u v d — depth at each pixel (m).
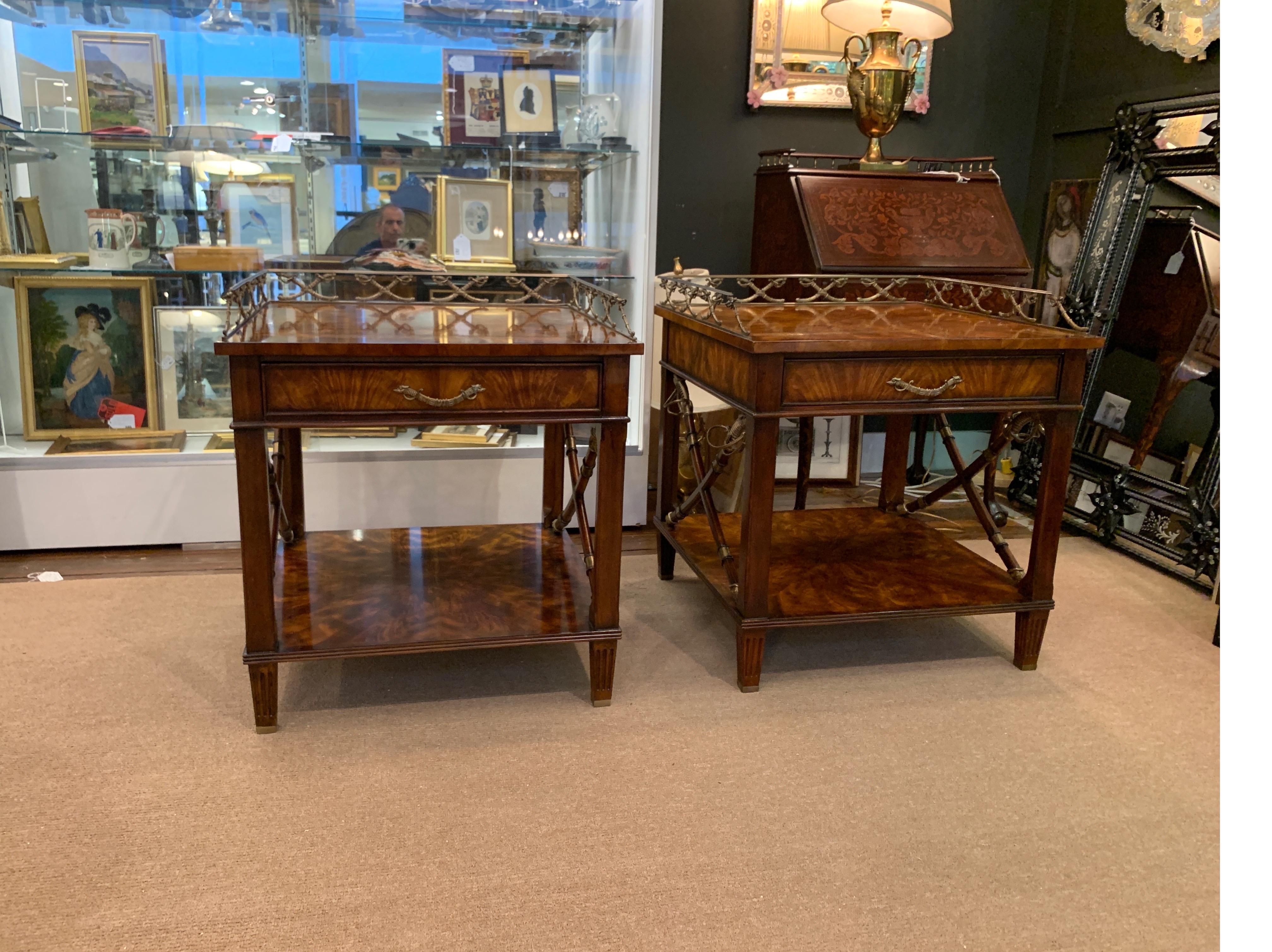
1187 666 2.28
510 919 1.40
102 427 2.84
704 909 1.43
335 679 2.12
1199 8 2.94
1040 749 1.90
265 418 1.74
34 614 2.40
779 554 2.46
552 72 2.88
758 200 3.21
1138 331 3.10
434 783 1.73
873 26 3.06
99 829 1.58
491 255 2.94
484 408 1.82
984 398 2.03
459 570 2.28
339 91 2.78
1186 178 2.95
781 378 1.92
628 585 2.72
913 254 2.87
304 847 1.54
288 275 2.29
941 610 2.14
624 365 1.85
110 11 2.63
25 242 2.72
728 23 3.47
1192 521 2.76
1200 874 1.54
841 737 1.93
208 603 2.49
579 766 1.80
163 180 2.75
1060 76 3.62
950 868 1.54
